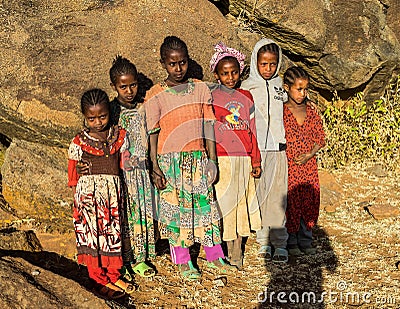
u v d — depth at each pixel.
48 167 5.20
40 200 5.19
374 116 7.36
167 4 5.51
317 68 6.93
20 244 4.82
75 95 5.01
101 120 4.21
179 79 4.57
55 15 5.16
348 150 7.35
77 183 4.36
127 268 4.85
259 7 6.39
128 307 4.27
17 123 5.02
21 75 4.93
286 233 5.18
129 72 4.40
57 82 4.98
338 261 5.07
